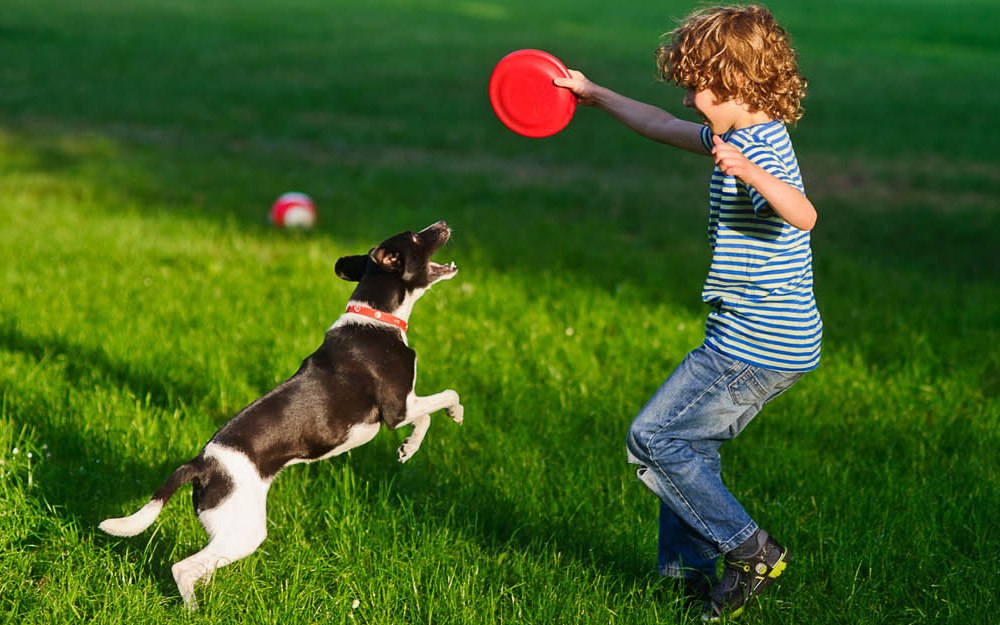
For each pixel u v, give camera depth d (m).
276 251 8.72
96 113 15.81
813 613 3.72
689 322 7.02
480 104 17.89
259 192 11.09
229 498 3.51
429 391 5.68
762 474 4.78
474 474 4.68
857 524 4.24
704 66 3.17
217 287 7.43
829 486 4.61
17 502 4.13
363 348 3.87
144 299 7.09
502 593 3.73
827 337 6.88
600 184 12.56
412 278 3.97
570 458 4.91
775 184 2.94
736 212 3.21
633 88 19.09
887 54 27.72
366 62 22.27
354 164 13.08
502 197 11.46
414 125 15.90
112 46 23.03
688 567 3.71
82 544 3.93
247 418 3.62
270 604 3.63
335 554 3.96
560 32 29.77
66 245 8.47
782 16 39.00
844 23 37.19
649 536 4.12
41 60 20.59
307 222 9.64
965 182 12.77
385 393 3.87
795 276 3.24
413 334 6.57
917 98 19.98
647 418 3.41
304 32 27.39
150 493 4.38
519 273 8.20
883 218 10.92
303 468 4.64
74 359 5.88
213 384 5.56
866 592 3.76
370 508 4.30
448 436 5.06
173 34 25.62
